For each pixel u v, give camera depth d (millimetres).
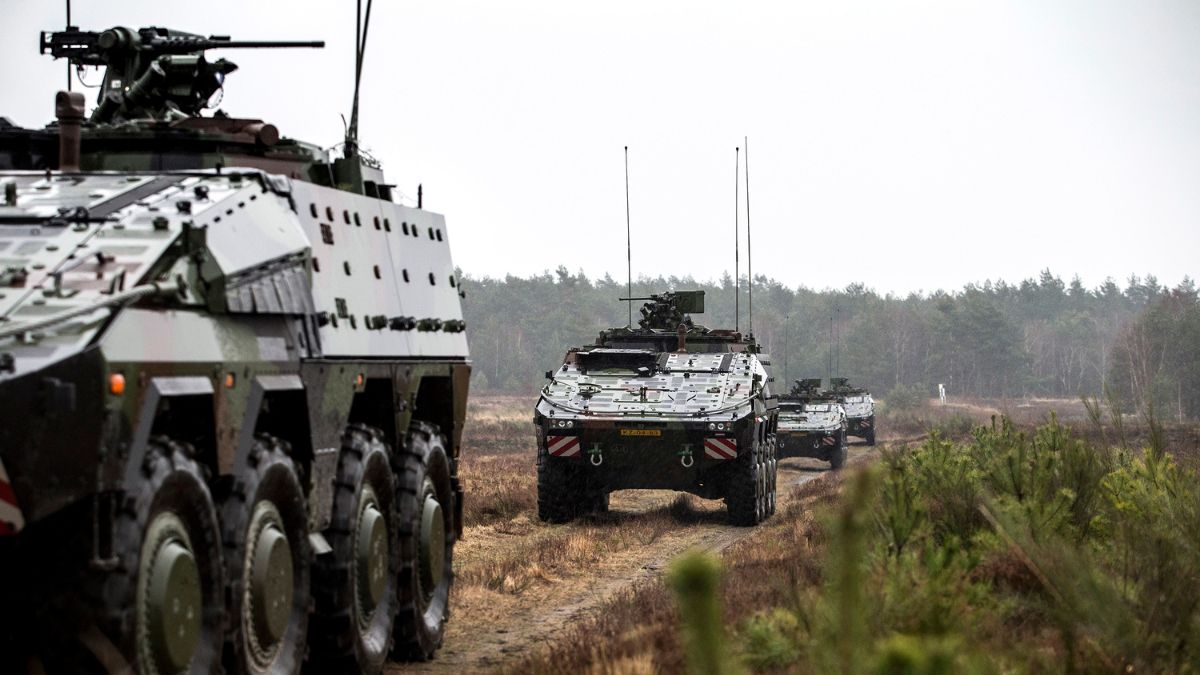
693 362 37406
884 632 11656
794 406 61531
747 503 33969
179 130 14664
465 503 35562
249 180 13336
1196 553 14883
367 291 15258
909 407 133125
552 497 33906
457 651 17156
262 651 12258
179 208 11930
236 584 11461
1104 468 20750
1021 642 12992
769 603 16516
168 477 10273
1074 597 13227
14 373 9070
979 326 187375
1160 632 12758
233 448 11484
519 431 82562
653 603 18125
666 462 34125
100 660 9672
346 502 14117
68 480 9227
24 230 11453
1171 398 113125
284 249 12867
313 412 13227
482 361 198875
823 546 22266
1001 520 16797
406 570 15969
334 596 13844
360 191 16344
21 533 9641
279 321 12680
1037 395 188875
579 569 24828
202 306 11281
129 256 10930
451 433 18406
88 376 9305
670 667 13422
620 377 36438
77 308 9805
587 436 33531
